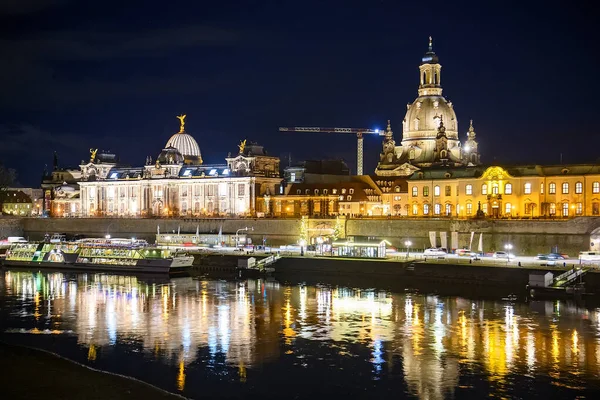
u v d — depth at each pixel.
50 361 88.50
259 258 178.88
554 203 187.50
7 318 116.00
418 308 121.50
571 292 128.38
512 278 141.38
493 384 80.69
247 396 77.06
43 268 191.38
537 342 97.75
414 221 196.12
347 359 90.38
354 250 173.88
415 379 82.50
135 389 77.75
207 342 99.00
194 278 167.25
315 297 134.50
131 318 115.50
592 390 78.69
